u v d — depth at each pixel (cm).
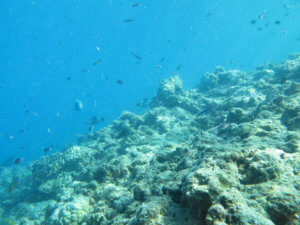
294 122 548
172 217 287
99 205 534
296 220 212
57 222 549
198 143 689
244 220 198
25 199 1146
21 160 1098
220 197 235
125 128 1202
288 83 1095
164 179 466
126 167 699
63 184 992
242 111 805
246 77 1791
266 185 269
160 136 1109
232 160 344
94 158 1138
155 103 1565
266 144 462
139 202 453
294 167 293
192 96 1653
